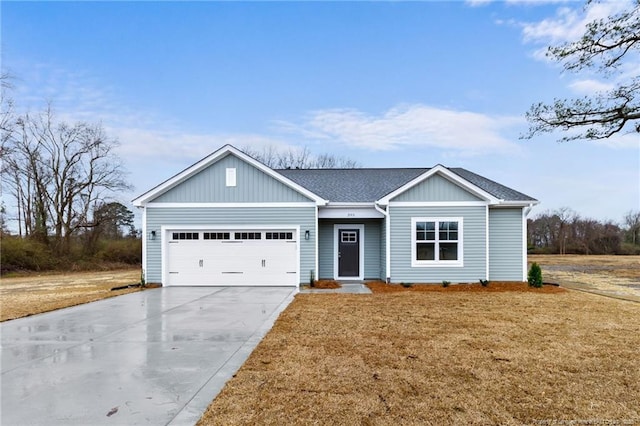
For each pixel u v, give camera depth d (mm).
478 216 13133
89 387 4324
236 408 3740
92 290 13633
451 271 13125
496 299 10453
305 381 4453
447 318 7957
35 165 27453
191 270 13812
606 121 7777
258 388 4246
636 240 43688
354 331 6844
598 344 6008
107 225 32969
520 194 14383
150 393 4137
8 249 23188
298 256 13586
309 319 7867
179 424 3430
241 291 12344
